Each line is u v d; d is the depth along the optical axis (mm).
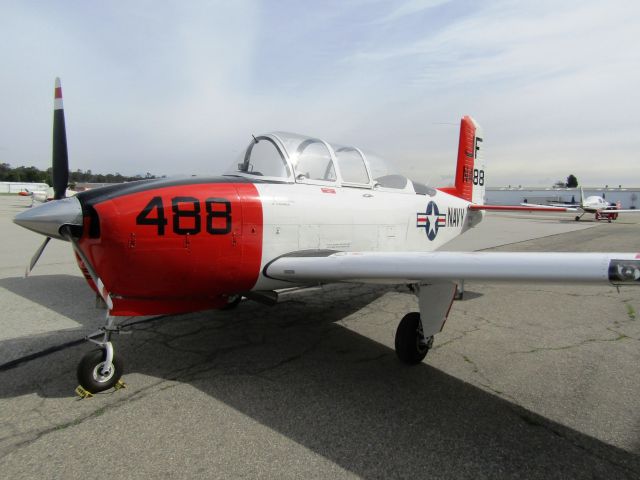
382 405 2660
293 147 3830
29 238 11586
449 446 2225
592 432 2373
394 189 4828
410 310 4973
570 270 2107
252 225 3199
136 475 1955
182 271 2953
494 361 3408
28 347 3572
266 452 2146
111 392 2791
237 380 3000
